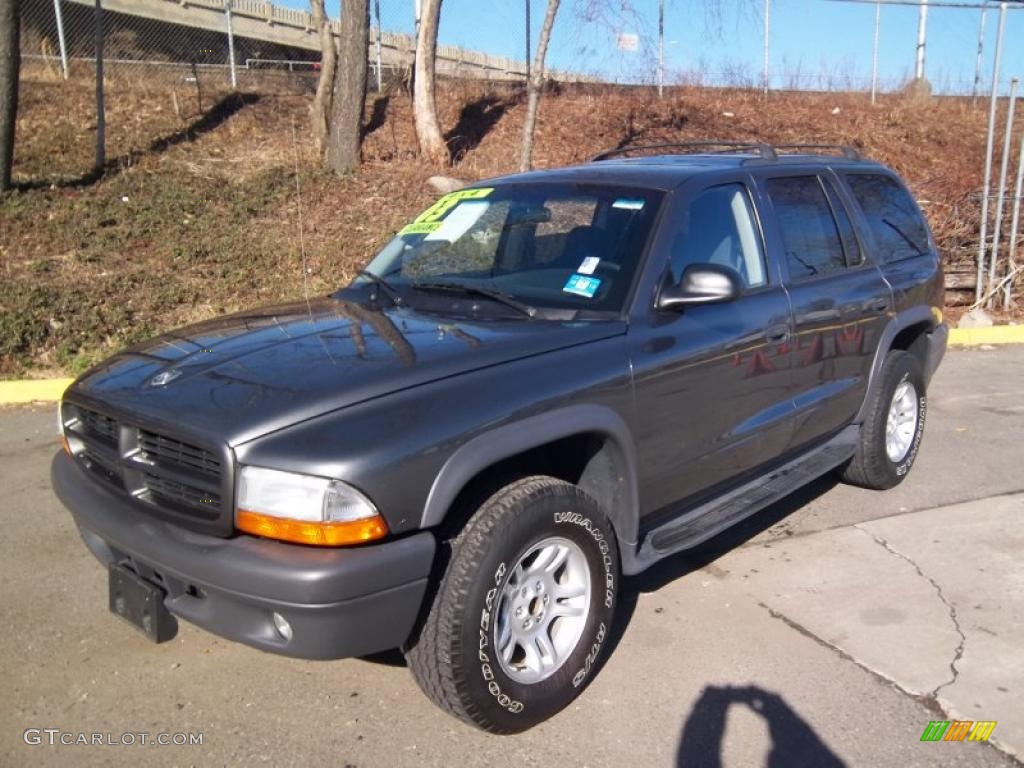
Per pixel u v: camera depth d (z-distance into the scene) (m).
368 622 2.77
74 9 18.84
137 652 3.78
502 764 3.09
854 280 4.97
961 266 11.33
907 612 4.08
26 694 3.48
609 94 16.62
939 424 7.11
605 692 3.50
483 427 3.01
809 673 3.61
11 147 11.02
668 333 3.71
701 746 3.17
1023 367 9.04
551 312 3.67
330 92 13.08
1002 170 10.54
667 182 4.07
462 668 2.95
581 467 3.65
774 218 4.52
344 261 10.26
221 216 11.11
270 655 3.76
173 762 3.10
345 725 3.30
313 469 2.71
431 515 2.87
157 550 2.95
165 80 15.91
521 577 3.16
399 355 3.20
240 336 3.60
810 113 16.95
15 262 9.62
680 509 4.11
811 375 4.61
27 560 4.61
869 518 5.18
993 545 4.78
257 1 22.23
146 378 3.28
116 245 10.16
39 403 7.46
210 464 2.86
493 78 17.31
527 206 4.27
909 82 18.11
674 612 4.11
